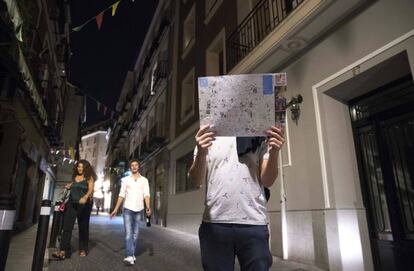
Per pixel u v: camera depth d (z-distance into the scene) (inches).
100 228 469.1
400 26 161.6
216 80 63.3
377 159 191.2
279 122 61.8
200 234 67.8
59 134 643.5
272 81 62.6
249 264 62.1
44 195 619.8
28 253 225.9
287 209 231.1
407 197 171.2
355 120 209.2
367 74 181.3
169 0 703.1
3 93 259.6
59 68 641.6
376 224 186.5
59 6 508.7
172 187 531.8
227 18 390.9
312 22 204.8
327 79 205.9
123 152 1284.4
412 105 173.3
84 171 227.9
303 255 208.8
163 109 693.3
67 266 189.0
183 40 572.7
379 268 180.1
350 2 185.0
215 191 66.6
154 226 568.7
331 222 186.7
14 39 221.0
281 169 241.0
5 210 96.6
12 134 304.5
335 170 195.3
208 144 62.7
